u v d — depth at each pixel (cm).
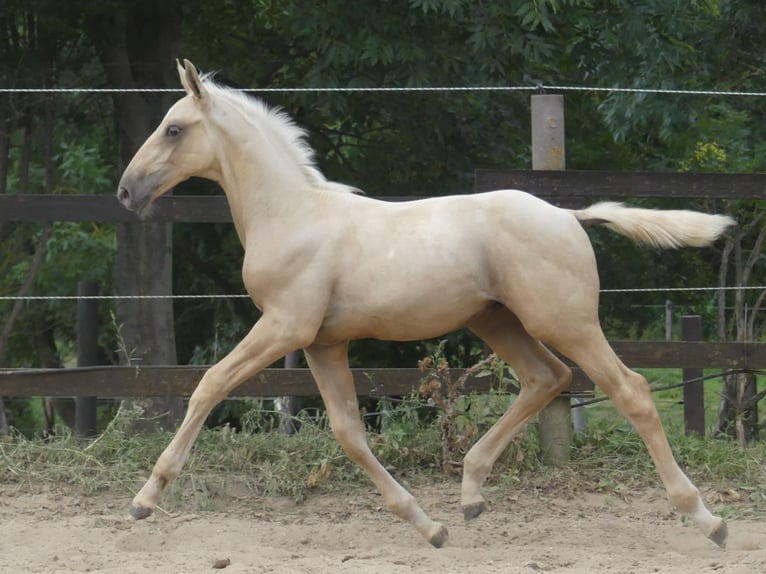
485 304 835
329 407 873
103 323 2117
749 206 1625
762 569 746
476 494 884
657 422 821
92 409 1185
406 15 1534
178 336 2072
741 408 1358
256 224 851
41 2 1562
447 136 1833
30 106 1727
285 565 770
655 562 807
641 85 1719
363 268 824
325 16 1520
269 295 834
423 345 1798
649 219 860
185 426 825
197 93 854
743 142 1912
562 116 1105
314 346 870
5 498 980
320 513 988
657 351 1105
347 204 849
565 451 1080
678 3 1648
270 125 868
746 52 1897
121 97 1648
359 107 1770
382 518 975
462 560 829
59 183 2139
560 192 1091
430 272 816
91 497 995
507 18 1524
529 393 890
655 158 2089
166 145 855
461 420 1081
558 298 809
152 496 821
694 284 1966
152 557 802
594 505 1009
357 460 873
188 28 1827
